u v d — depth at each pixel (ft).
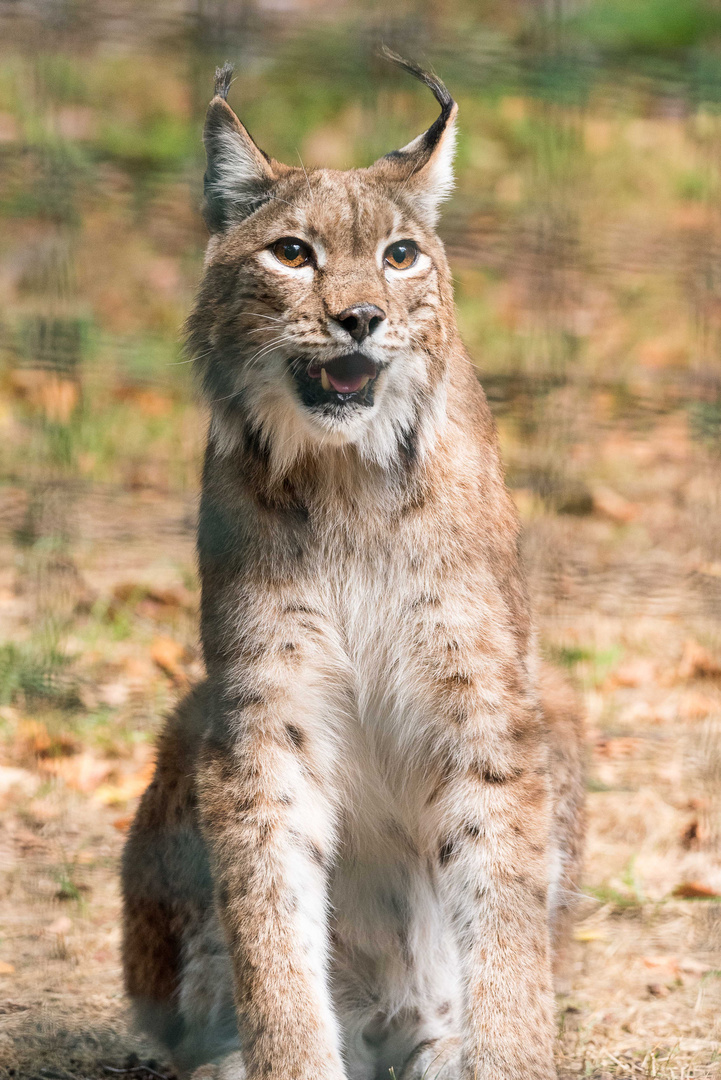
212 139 25.81
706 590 46.14
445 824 24.93
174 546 47.88
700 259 66.13
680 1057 25.98
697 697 41.11
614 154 76.74
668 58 59.41
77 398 54.75
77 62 75.92
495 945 23.95
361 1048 26.96
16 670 40.75
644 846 34.53
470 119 77.20
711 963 29.66
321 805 24.73
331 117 77.92
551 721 27.78
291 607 24.40
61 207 64.28
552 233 60.90
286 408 24.41
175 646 42.83
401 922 26.84
